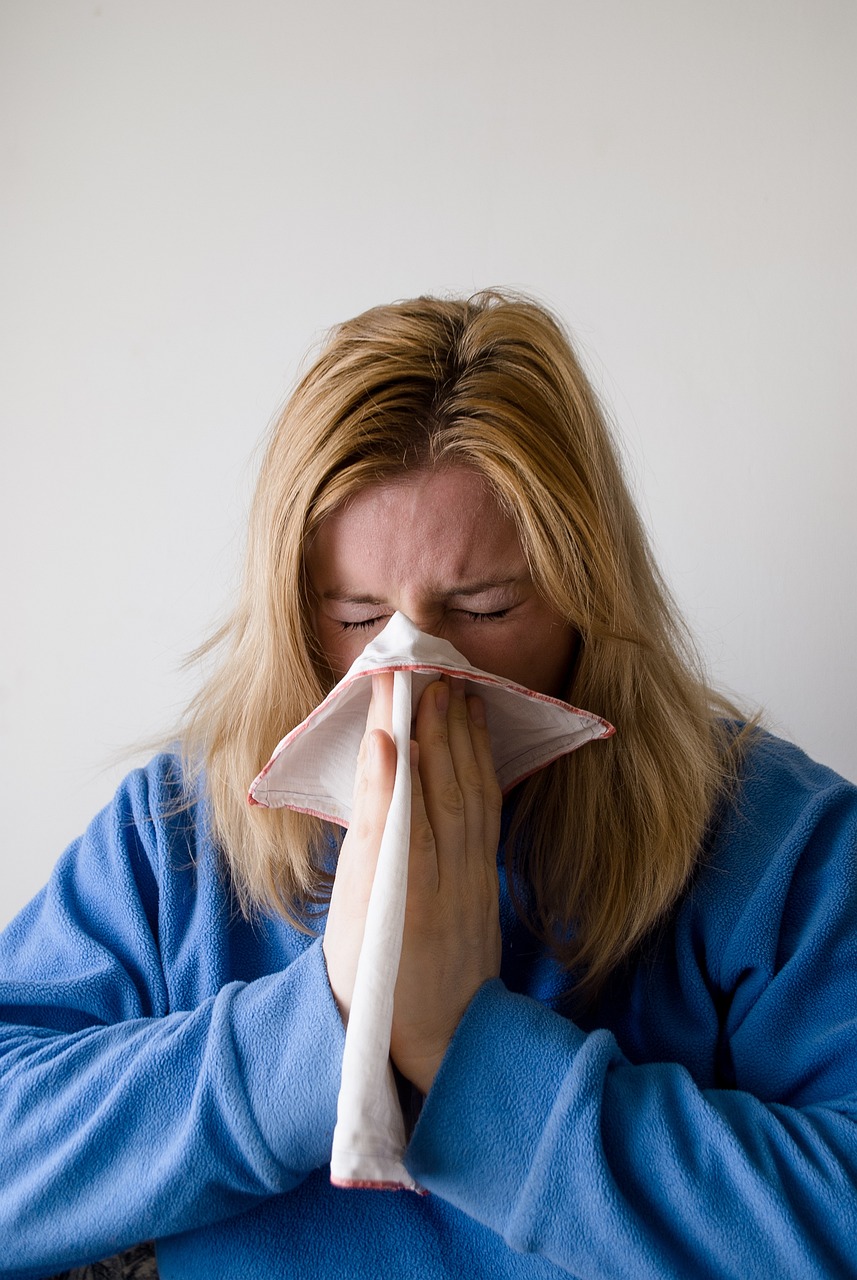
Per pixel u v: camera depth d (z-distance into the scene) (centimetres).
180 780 94
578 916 82
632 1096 65
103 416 135
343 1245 74
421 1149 64
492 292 85
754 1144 64
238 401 129
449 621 73
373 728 68
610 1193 61
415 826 66
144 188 133
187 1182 69
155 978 89
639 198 113
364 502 70
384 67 122
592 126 114
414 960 66
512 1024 65
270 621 76
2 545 141
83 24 136
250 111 128
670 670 83
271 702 79
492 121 118
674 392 113
